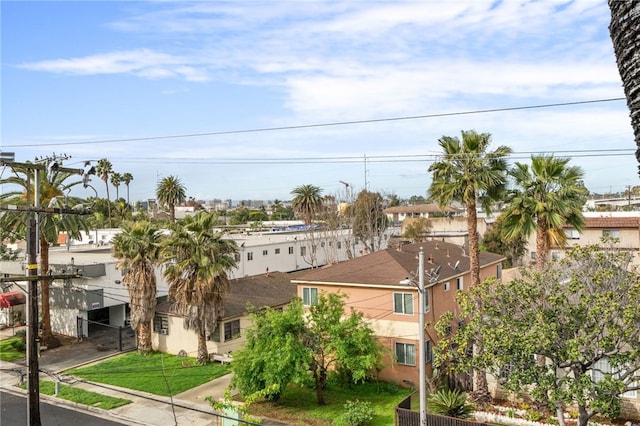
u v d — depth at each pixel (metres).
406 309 26.56
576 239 46.94
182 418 23.12
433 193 24.59
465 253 36.91
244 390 23.52
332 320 24.27
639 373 18.77
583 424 15.19
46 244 34.44
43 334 34.72
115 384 27.56
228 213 141.62
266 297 35.97
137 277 32.12
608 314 14.57
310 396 25.05
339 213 65.19
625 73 3.99
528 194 22.89
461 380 25.19
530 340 14.46
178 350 32.53
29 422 18.48
